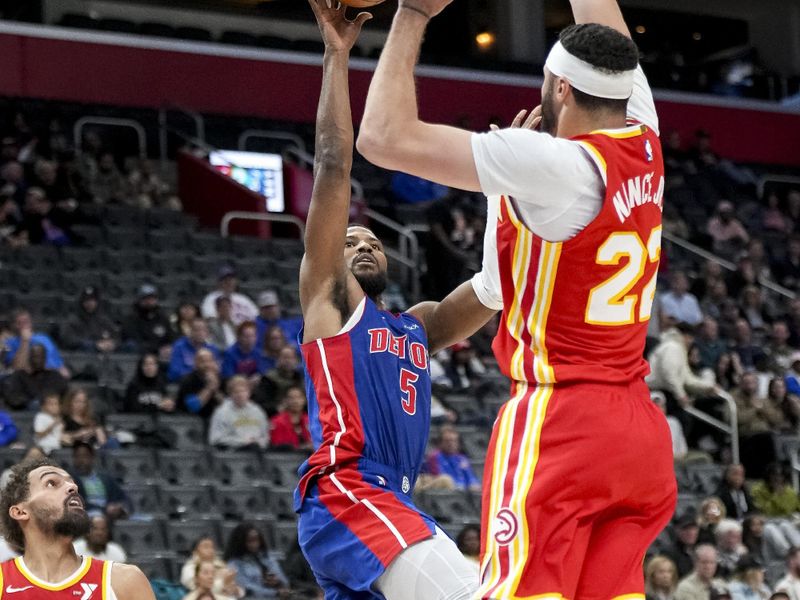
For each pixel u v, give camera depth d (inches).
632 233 170.4
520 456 170.4
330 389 211.5
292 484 649.6
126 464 624.1
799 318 973.2
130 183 944.9
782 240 1115.3
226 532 601.0
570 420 169.2
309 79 1144.2
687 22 1471.5
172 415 661.9
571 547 167.5
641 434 171.3
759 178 1221.1
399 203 1022.4
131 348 738.2
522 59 1312.7
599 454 168.2
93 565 261.3
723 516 676.7
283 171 1038.4
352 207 921.5
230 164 1024.2
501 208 173.8
